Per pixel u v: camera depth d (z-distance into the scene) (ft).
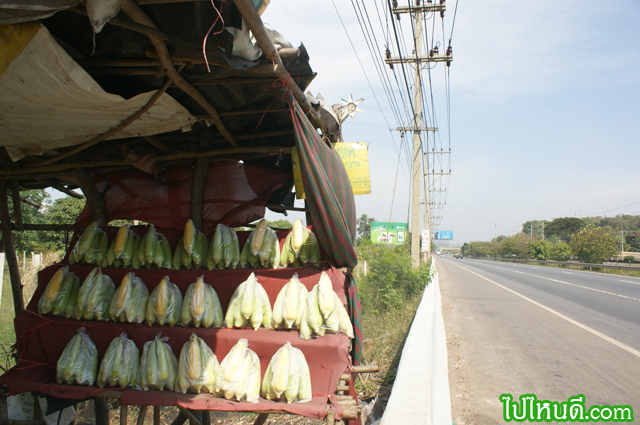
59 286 9.21
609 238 128.36
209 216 11.28
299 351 8.49
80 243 9.82
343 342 8.79
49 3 4.61
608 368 18.40
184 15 5.66
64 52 5.76
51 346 9.11
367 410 12.10
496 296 44.37
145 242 9.82
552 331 25.94
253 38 6.66
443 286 56.65
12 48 4.88
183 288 9.67
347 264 10.15
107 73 7.21
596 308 35.55
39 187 13.32
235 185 11.60
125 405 8.19
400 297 34.40
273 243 10.03
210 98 8.66
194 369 8.23
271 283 9.85
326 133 11.90
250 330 9.07
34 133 8.46
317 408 7.80
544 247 174.81
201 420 11.41
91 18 4.87
